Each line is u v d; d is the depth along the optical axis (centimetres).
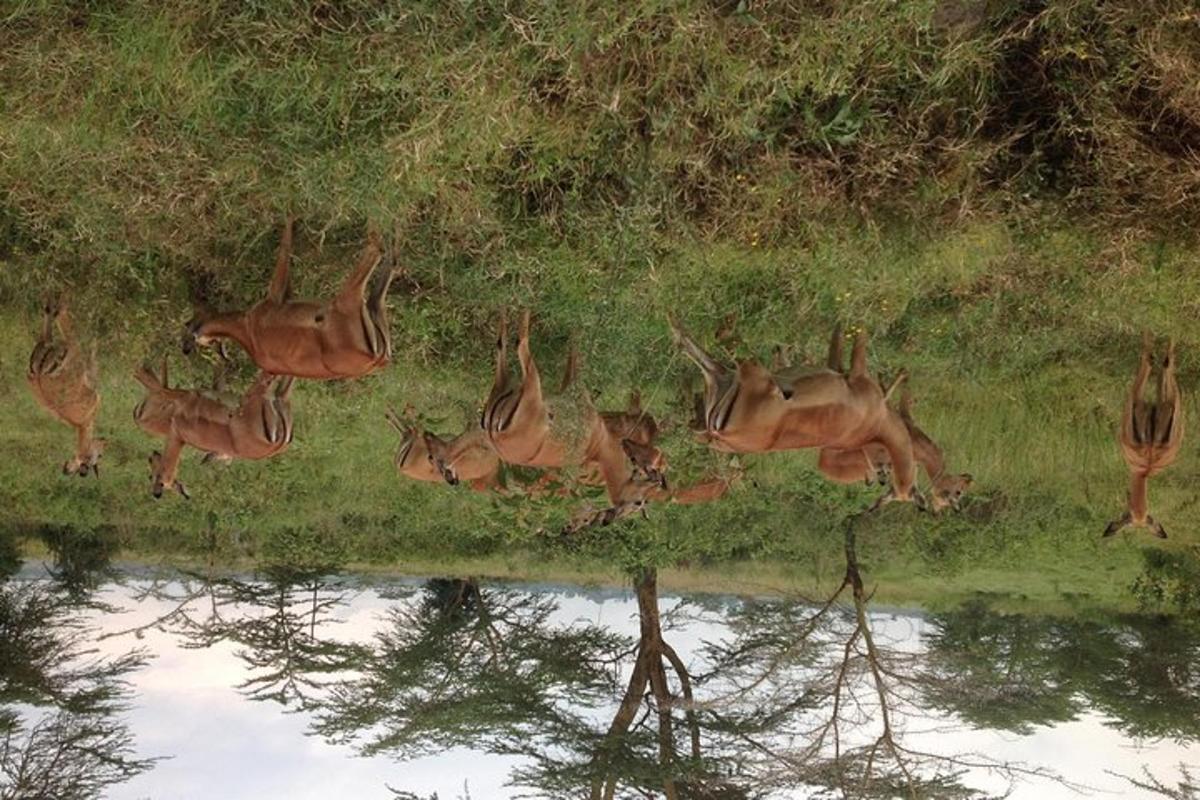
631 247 1153
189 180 1083
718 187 1136
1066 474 1590
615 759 1791
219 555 2097
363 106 999
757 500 1802
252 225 1166
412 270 1218
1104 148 1133
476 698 1983
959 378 1452
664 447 1369
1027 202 1164
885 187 1151
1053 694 1820
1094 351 1402
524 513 1511
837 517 1845
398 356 1370
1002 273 1259
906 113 1124
